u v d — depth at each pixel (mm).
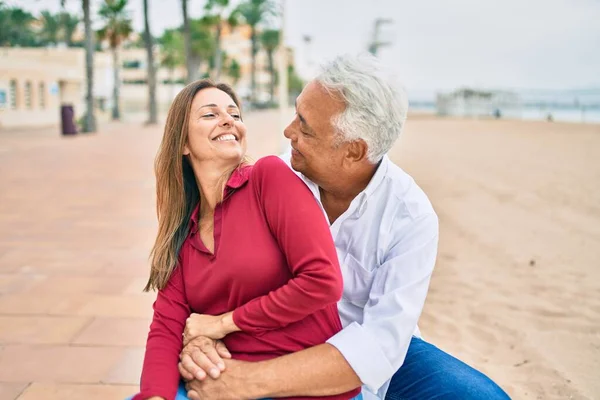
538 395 3102
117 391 3031
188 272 1771
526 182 10562
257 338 1683
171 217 1822
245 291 1676
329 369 1594
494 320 4148
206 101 1790
